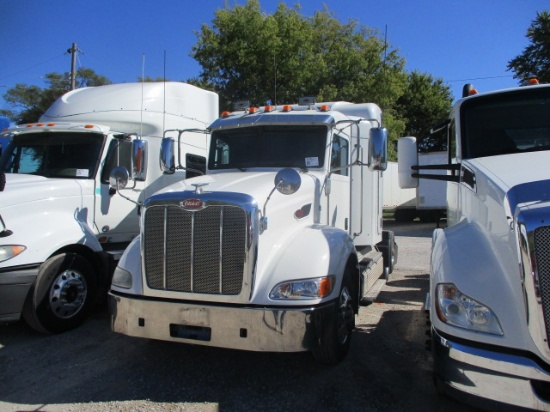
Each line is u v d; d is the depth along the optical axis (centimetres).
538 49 2534
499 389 270
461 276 301
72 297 539
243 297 365
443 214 2127
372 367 436
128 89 717
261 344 358
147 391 390
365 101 2134
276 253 394
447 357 290
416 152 478
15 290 480
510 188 297
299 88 2042
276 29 1920
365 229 662
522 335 269
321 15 2306
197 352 473
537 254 258
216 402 370
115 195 627
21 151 635
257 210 374
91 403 370
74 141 617
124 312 396
